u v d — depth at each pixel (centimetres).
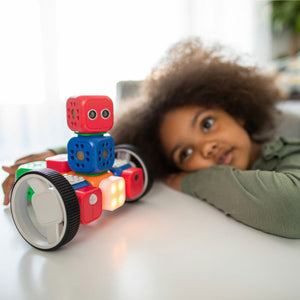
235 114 101
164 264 48
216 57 109
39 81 171
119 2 184
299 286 43
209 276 45
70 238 51
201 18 219
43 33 167
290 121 123
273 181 62
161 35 202
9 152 171
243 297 41
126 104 109
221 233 59
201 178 79
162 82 101
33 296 41
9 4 158
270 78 121
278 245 54
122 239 57
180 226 62
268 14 245
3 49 160
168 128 96
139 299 40
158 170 101
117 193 63
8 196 72
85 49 178
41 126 175
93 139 58
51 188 50
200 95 97
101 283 44
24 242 56
